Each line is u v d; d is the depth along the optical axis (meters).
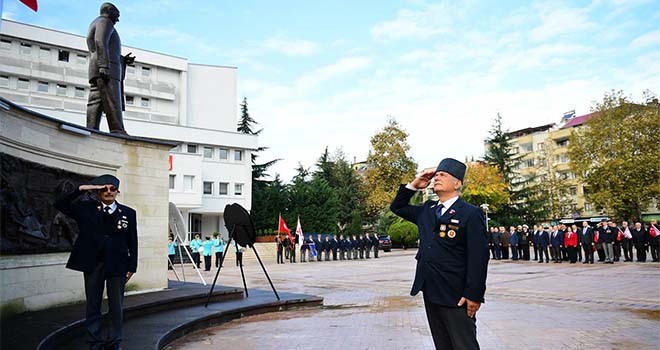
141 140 11.44
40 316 7.89
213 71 57.94
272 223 54.47
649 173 42.09
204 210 47.75
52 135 9.08
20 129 8.18
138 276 11.27
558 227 27.02
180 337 8.27
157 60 54.09
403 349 7.15
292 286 17.30
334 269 26.61
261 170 60.03
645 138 42.47
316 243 38.59
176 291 11.47
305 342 7.75
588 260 25.58
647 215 57.69
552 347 7.11
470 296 3.95
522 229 30.30
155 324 8.41
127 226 6.32
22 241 8.05
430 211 4.47
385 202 55.06
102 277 6.14
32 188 8.38
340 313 10.76
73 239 9.54
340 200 60.38
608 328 8.48
